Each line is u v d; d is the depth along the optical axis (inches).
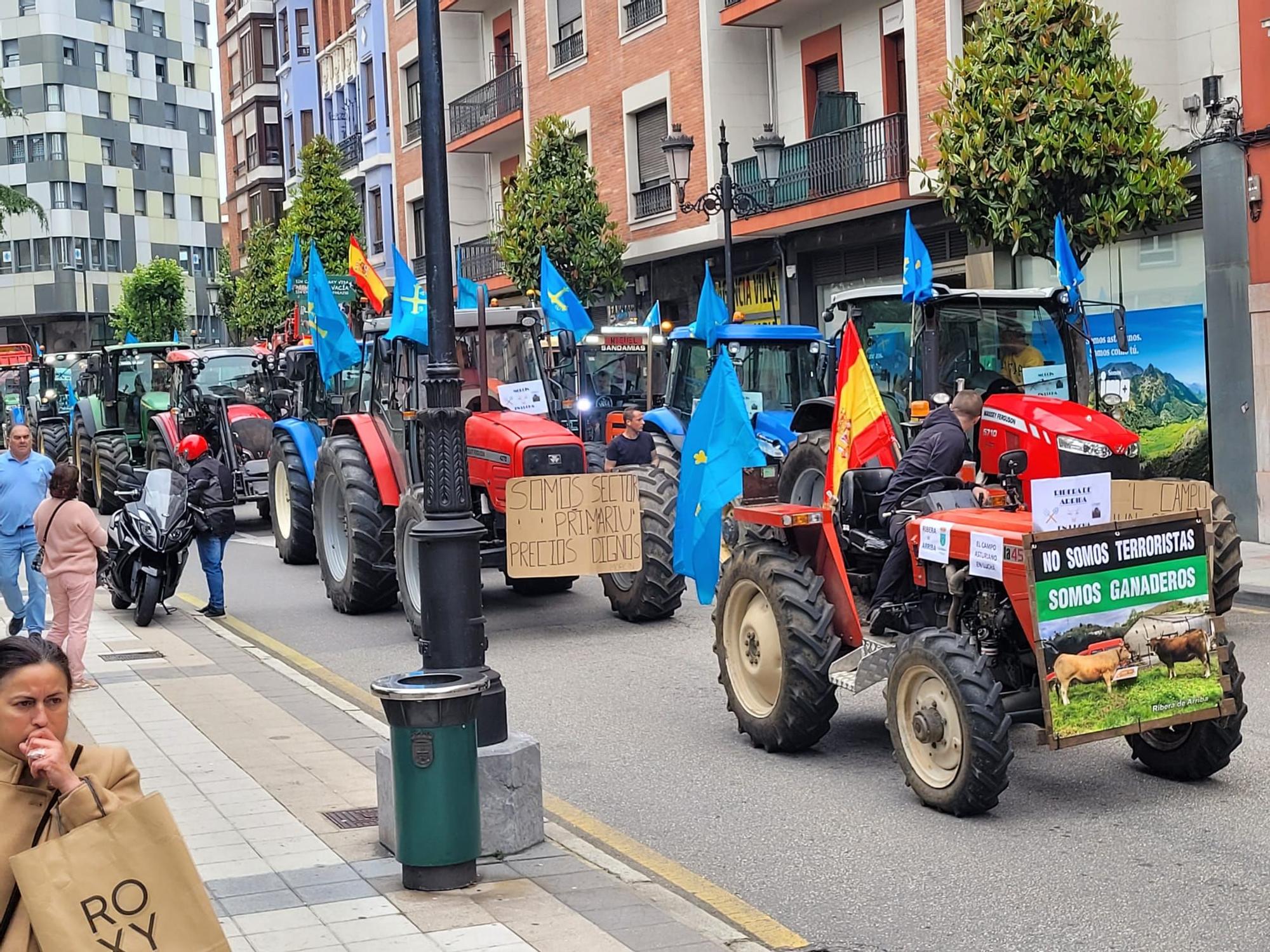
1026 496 408.5
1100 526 271.0
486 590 585.3
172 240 3272.6
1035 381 491.2
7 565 454.9
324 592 605.9
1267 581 513.3
